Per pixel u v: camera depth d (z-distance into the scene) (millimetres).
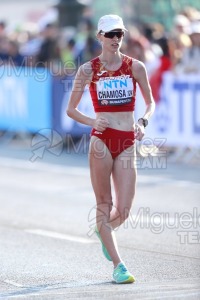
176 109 26922
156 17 32562
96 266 14414
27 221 19047
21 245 16406
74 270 14117
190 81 26406
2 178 26141
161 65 27328
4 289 12812
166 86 27172
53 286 12945
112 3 33219
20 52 33125
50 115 30766
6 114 33656
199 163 26969
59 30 35219
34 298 12133
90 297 12039
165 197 21438
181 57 27047
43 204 21281
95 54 29016
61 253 15602
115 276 12969
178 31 27875
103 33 12555
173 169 26359
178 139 26969
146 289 12438
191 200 20859
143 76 12859
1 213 20125
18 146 33531
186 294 11984
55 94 30281
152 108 13039
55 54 31031
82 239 16969
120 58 12781
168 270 13852
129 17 32531
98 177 12836
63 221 18953
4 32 36562
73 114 13016
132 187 12867
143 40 28031
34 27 39031
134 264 14375
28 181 25328
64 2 36156
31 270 14195
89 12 32875
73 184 24531
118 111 12797
